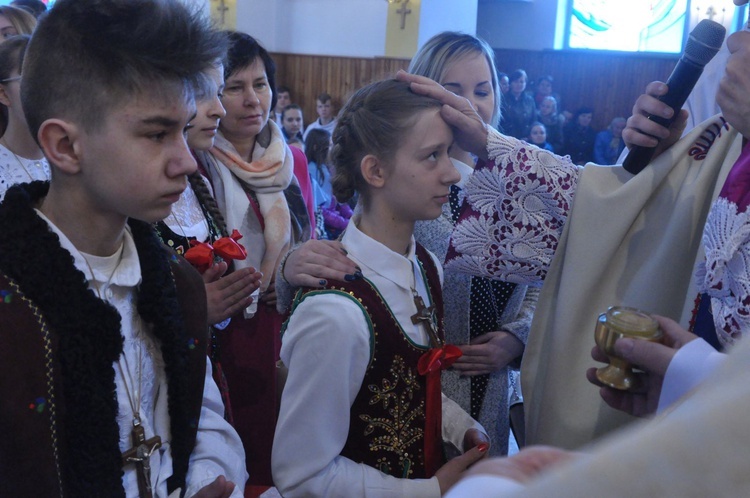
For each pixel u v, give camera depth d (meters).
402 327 1.19
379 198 1.24
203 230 1.73
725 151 1.24
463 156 1.68
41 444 0.84
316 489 1.11
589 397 1.27
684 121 1.31
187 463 1.04
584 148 9.74
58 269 0.85
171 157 0.86
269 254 1.98
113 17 0.81
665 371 0.86
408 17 8.55
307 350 1.12
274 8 9.29
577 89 10.95
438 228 1.57
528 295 1.62
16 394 0.82
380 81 1.30
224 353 1.88
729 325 1.06
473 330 1.57
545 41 11.00
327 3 9.02
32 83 0.84
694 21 10.09
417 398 1.21
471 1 9.03
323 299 1.13
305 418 1.12
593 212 1.29
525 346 1.41
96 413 0.87
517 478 0.40
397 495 1.12
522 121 9.16
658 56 10.45
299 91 9.38
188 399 1.04
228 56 1.93
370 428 1.17
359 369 1.14
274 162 2.01
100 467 0.87
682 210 1.24
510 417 1.63
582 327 1.29
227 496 0.94
